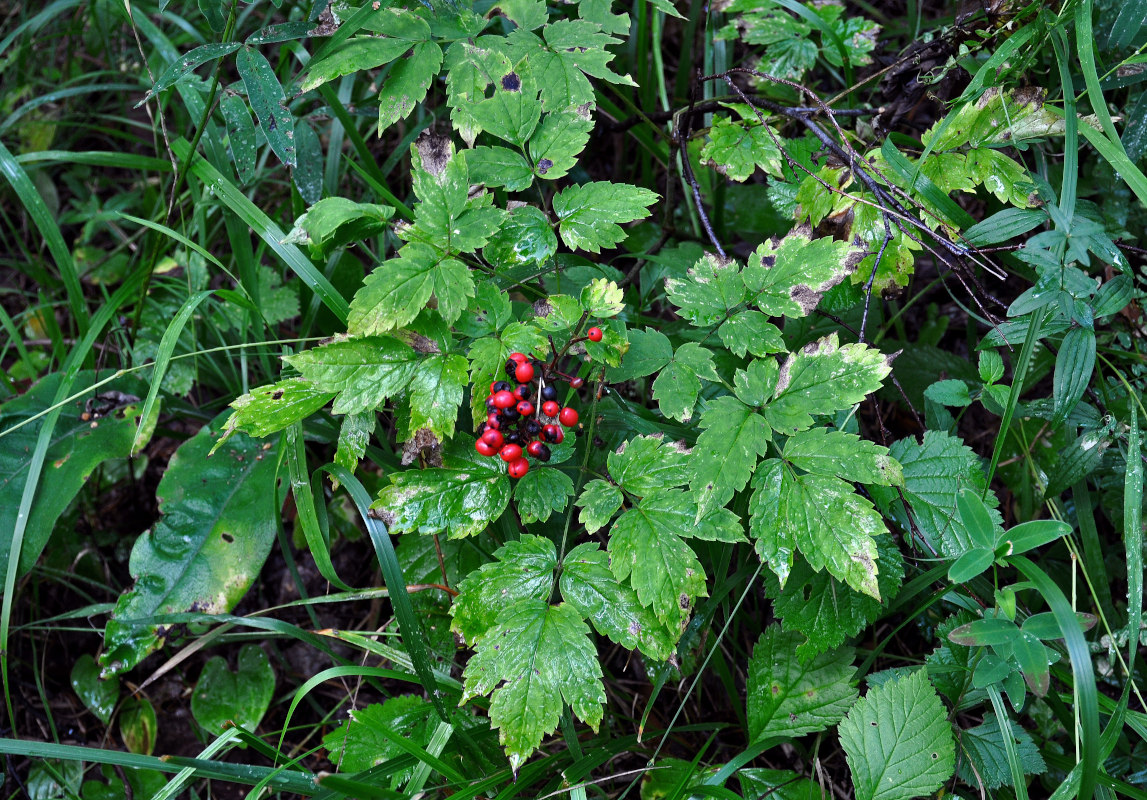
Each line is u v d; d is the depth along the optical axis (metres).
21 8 0.90
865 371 0.44
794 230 0.48
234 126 0.52
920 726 0.45
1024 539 0.42
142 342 0.68
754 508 0.43
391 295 0.43
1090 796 0.41
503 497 0.46
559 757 0.51
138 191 0.84
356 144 0.63
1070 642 0.41
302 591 0.58
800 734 0.50
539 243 0.48
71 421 0.60
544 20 0.52
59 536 0.66
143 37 0.85
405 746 0.46
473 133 0.49
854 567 0.41
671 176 0.62
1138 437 0.47
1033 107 0.50
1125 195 0.56
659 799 0.52
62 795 0.60
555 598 0.50
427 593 0.56
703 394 0.54
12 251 0.82
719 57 0.68
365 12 0.50
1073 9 0.49
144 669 0.64
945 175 0.51
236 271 0.77
